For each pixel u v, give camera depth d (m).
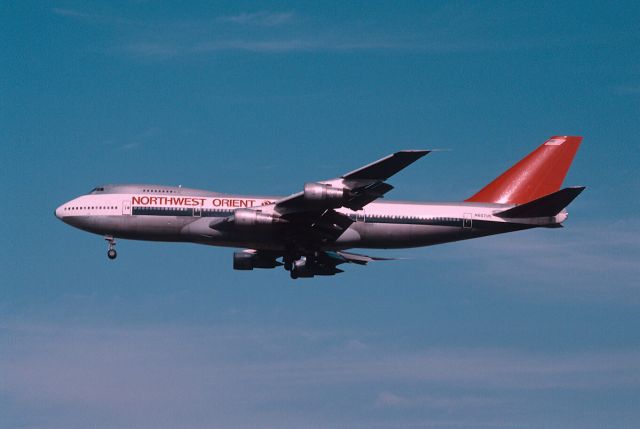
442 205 199.75
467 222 198.50
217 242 194.62
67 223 197.00
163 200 194.88
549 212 198.25
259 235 191.88
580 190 193.00
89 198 197.50
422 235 197.75
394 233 196.50
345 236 194.88
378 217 196.25
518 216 198.75
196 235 193.38
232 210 193.88
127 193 196.38
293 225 190.50
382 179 178.38
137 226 194.38
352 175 178.00
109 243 199.62
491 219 199.00
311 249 196.88
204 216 193.88
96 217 195.25
